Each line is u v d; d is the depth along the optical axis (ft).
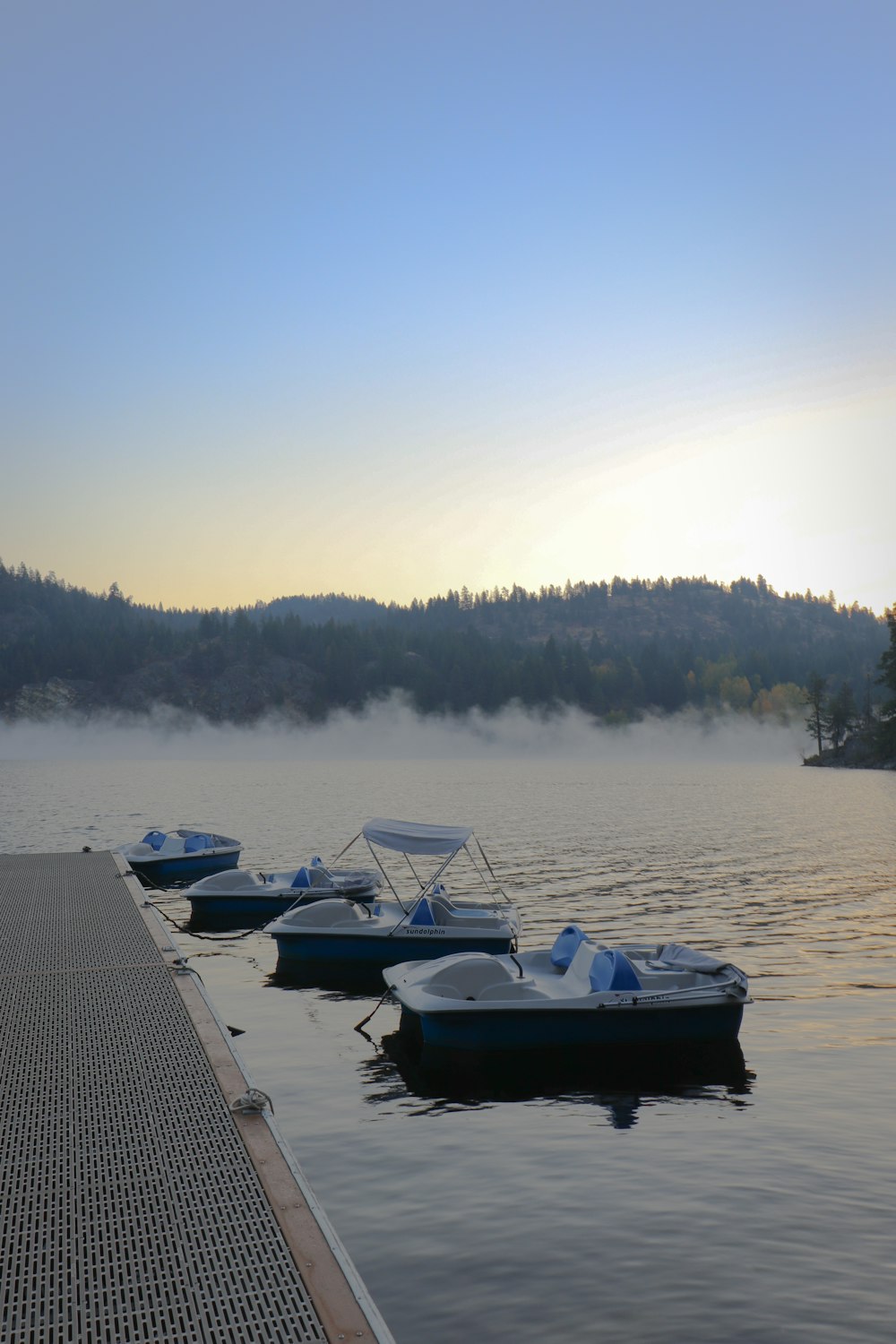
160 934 51.19
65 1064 30.40
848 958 66.18
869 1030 49.01
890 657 428.15
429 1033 45.24
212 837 106.52
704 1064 43.88
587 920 79.71
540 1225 28.02
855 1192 30.14
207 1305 17.65
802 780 377.91
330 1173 31.81
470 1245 26.86
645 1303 23.84
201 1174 22.84
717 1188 30.48
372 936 61.72
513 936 62.69
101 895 64.39
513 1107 38.29
